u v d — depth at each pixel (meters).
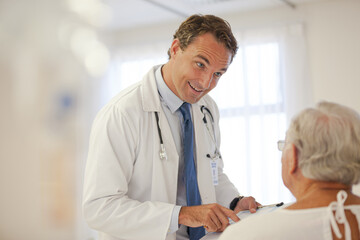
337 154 0.87
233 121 4.55
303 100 4.26
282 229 0.85
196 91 1.48
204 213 1.27
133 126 1.42
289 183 0.98
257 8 4.39
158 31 4.89
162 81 1.54
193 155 1.59
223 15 4.57
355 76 4.08
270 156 4.37
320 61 4.22
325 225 0.83
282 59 4.36
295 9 4.30
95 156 1.36
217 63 1.41
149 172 1.45
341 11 4.14
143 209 1.31
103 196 1.32
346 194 0.86
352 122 0.89
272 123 4.39
